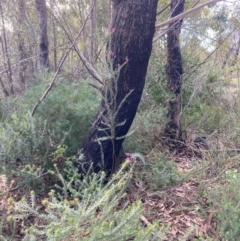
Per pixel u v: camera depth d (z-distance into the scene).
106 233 1.64
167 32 4.37
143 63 3.01
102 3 6.43
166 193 3.14
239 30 5.51
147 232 1.86
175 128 4.49
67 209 1.77
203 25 5.56
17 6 5.98
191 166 3.81
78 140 3.36
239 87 5.31
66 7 6.04
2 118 3.91
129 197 3.04
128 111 3.09
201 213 2.81
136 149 3.66
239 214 2.38
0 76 5.09
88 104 3.46
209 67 5.34
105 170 3.14
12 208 1.98
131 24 2.89
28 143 2.89
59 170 2.99
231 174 2.73
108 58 2.95
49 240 1.64
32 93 3.71
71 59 5.93
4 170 2.62
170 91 4.52
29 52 6.30
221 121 4.81
